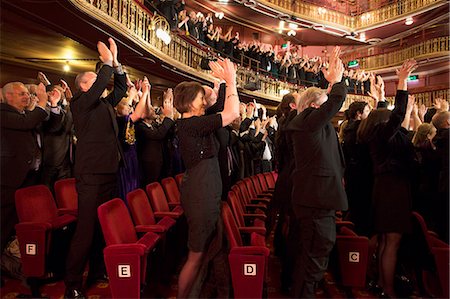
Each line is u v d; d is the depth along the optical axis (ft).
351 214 9.82
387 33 54.03
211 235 7.13
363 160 9.48
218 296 7.63
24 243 7.70
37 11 13.26
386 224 7.82
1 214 8.18
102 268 8.84
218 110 8.10
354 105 10.00
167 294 8.20
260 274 7.03
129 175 10.01
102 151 7.88
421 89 46.50
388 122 7.71
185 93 7.11
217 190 6.98
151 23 19.97
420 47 47.26
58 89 10.53
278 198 9.55
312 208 7.00
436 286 8.27
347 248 8.14
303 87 40.37
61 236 8.57
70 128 10.85
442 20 46.80
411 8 47.80
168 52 22.38
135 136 10.87
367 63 53.93
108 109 8.21
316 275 7.01
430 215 9.06
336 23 52.54
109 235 6.92
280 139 9.78
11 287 8.25
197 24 28.19
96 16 14.24
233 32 48.57
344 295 8.45
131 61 21.42
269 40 52.16
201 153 6.87
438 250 7.32
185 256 9.97
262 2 44.60
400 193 7.85
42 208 8.48
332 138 7.36
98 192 7.81
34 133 9.22
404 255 8.80
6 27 14.80
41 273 7.70
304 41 55.98
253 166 17.11
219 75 7.20
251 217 10.21
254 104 16.43
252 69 34.71
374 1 53.26
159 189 10.20
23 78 21.72
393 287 8.30
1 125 8.16
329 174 7.00
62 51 18.63
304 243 7.11
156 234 7.87
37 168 9.49
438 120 8.59
